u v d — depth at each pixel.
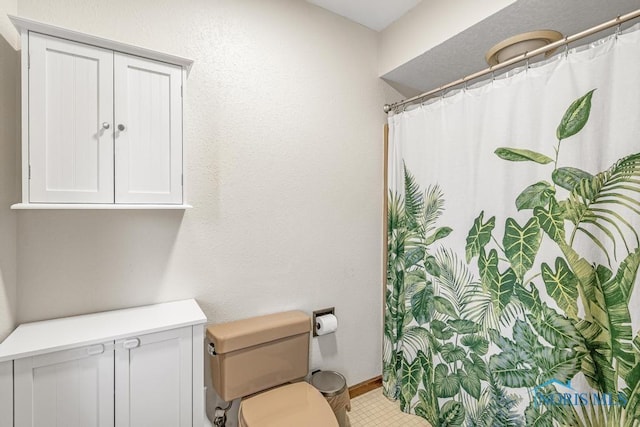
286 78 1.65
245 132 1.53
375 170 2.03
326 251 1.83
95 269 1.23
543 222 1.22
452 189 1.56
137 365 1.08
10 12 1.03
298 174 1.70
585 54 1.11
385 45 1.98
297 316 1.60
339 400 1.61
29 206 0.93
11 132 1.04
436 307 1.65
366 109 1.97
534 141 1.24
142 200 1.13
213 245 1.46
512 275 1.31
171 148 1.18
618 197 1.04
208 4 1.42
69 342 0.98
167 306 1.32
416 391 1.77
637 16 0.99
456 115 1.53
